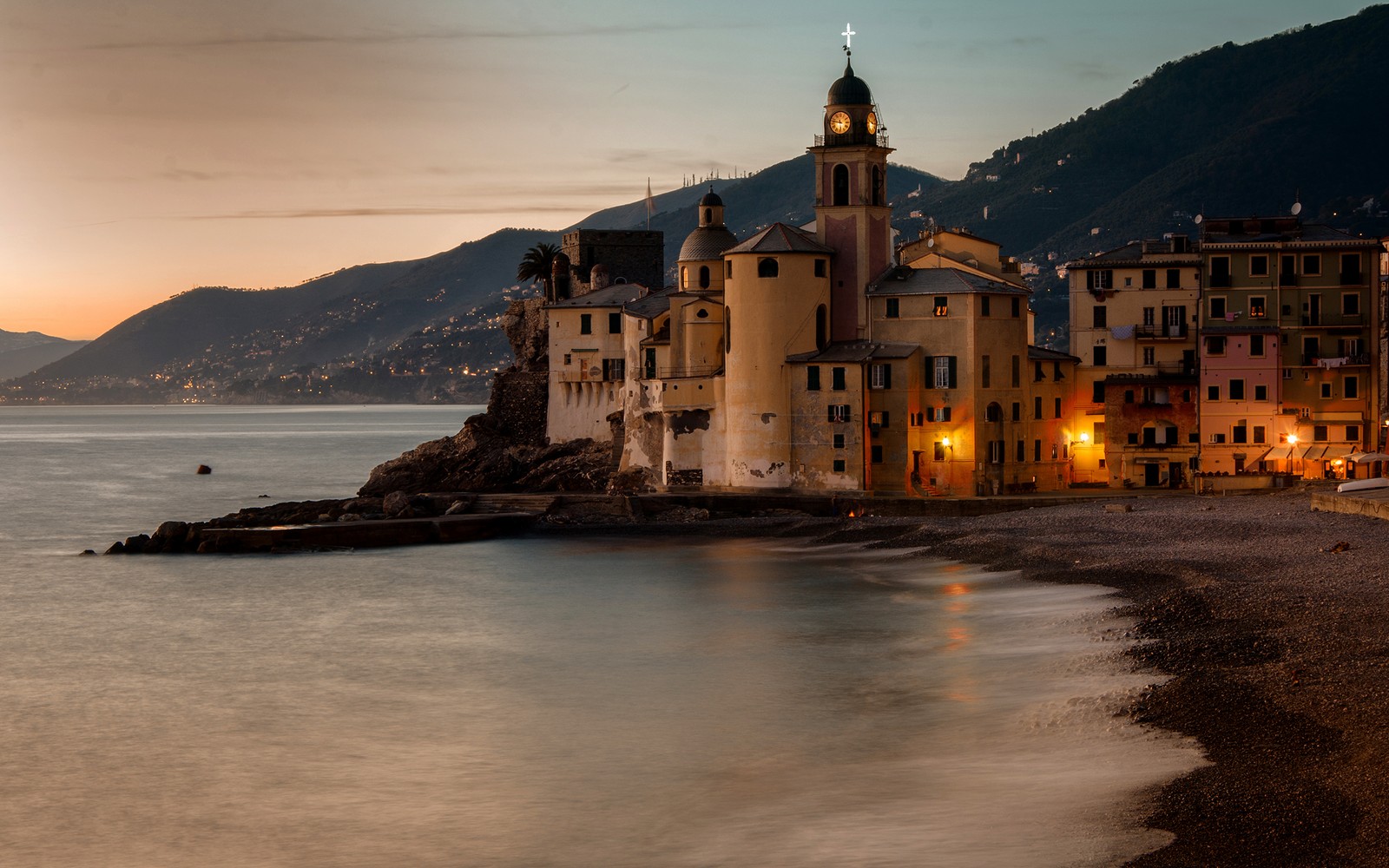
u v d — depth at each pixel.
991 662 68.81
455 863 47.06
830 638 78.88
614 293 169.25
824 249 130.38
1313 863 40.38
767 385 129.38
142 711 68.12
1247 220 132.88
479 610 93.06
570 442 167.00
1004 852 44.22
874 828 47.53
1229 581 78.31
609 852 47.28
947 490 126.81
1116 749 52.75
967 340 125.94
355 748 60.62
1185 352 131.25
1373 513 94.75
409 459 173.12
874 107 133.50
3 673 77.06
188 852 49.12
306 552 122.69
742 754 57.25
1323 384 128.12
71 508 186.25
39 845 49.97
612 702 66.94
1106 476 133.62
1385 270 135.50
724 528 125.50
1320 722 51.72
